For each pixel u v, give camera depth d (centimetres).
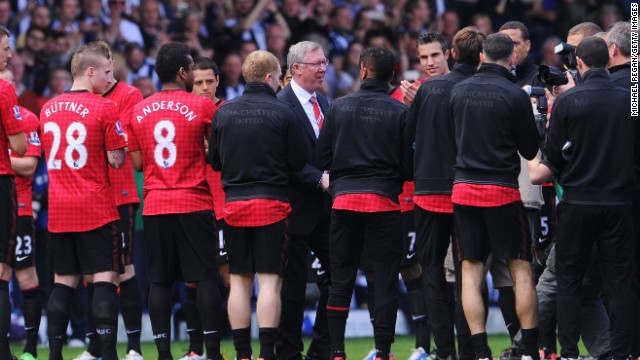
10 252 2456
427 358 2719
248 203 2430
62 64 4056
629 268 2386
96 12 4112
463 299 2397
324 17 4459
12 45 4003
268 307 2442
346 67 4472
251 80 2492
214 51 4297
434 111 2458
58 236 2545
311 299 3966
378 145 2478
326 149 2530
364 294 4072
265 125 2436
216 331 2511
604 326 2662
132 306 2822
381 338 2484
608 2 4831
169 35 4228
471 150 2350
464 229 2375
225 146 2450
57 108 2542
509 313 2678
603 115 2344
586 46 2397
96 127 2511
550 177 2436
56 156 2523
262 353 2436
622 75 2486
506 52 2381
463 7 4684
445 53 2728
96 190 2519
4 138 2442
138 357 2822
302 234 2655
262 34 4372
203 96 2716
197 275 2505
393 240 2491
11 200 2455
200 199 2498
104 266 2519
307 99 2725
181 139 2486
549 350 2694
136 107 2531
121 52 4119
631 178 2370
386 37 4544
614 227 2369
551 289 2672
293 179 2638
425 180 2472
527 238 2372
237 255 2475
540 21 4759
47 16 4047
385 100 2502
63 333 2541
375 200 2466
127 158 2878
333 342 2514
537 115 2509
